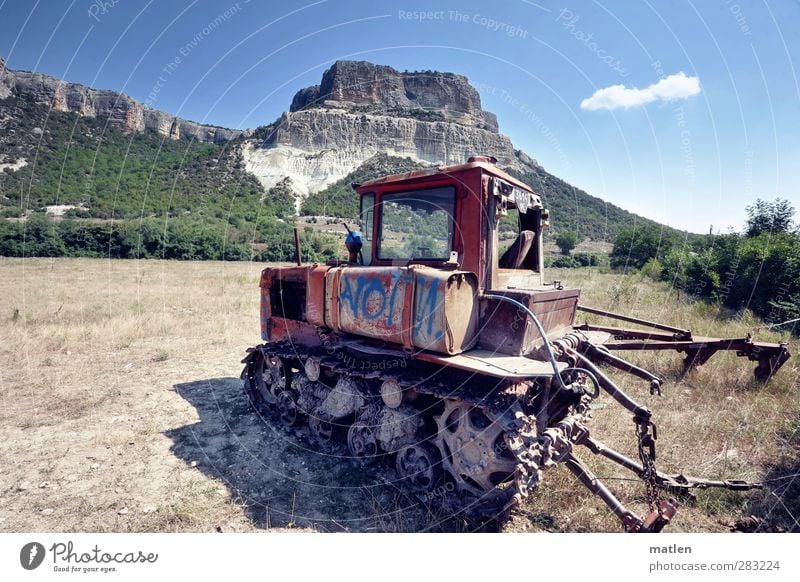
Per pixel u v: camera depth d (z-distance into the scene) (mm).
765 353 6512
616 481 4219
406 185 4297
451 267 3682
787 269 11406
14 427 5312
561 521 3670
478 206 3773
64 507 3768
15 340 9227
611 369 7457
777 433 5203
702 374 7141
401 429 4125
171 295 15664
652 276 18516
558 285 5129
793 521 3719
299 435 5160
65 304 13422
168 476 4270
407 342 3699
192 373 7500
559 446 3430
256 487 4113
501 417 3289
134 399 6266
